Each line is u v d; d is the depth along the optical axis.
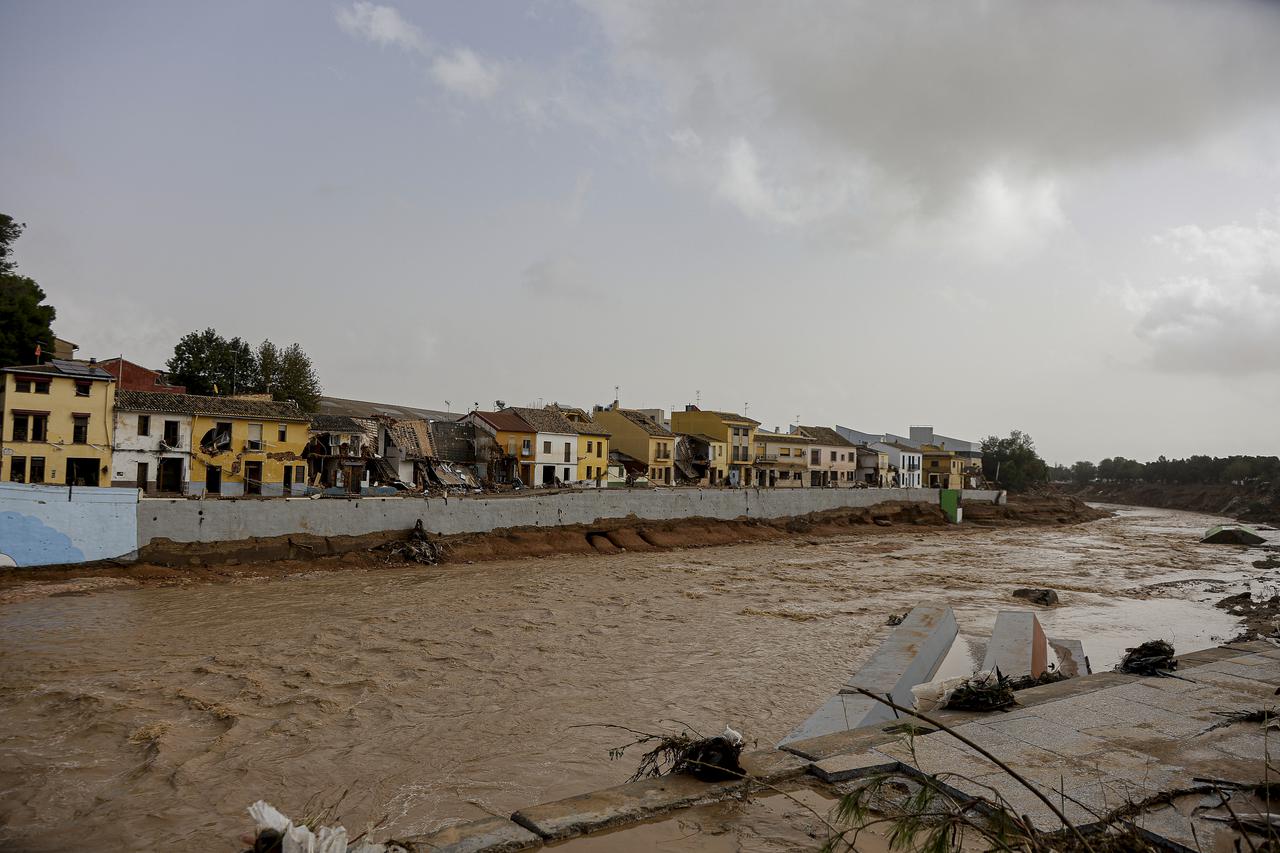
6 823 11.16
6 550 29.42
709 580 38.19
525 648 22.66
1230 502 124.56
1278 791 6.71
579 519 49.44
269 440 49.19
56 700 16.78
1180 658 12.10
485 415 65.69
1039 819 5.99
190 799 12.10
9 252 49.84
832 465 95.62
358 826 11.16
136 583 30.56
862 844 5.79
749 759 7.63
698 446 80.88
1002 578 42.62
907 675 12.54
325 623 25.17
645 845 5.80
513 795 12.31
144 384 57.59
